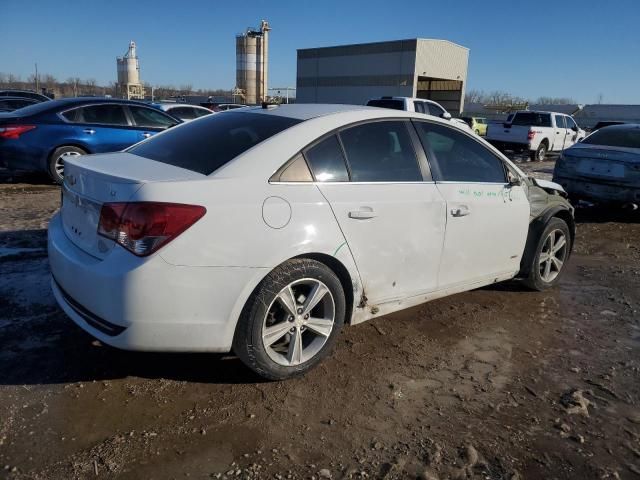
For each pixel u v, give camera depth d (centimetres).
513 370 346
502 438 275
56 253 303
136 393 294
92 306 272
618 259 636
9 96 2091
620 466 259
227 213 274
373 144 349
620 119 5662
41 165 853
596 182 839
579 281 539
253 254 280
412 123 377
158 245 259
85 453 246
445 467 251
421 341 379
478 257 410
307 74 5572
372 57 4912
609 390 327
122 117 916
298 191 302
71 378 304
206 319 274
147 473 237
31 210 702
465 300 466
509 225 430
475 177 409
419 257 363
